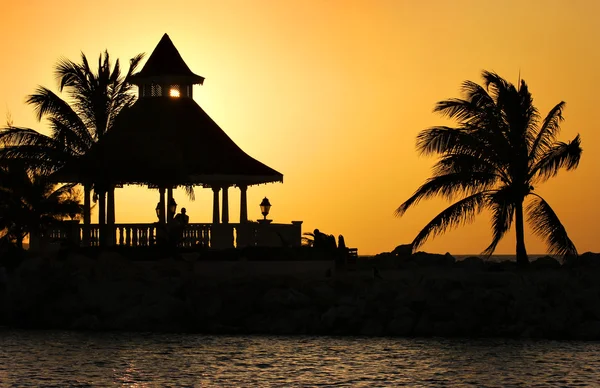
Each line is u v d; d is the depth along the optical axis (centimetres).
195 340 5353
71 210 6812
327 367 4662
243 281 5850
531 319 5497
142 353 4981
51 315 5891
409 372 4559
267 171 6612
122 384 4362
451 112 6128
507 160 6059
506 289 5666
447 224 6075
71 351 5038
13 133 6312
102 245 6362
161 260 6091
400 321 5534
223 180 6488
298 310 5672
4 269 6131
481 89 6112
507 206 6072
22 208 6662
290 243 6425
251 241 6400
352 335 5500
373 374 4528
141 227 6384
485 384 4356
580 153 6091
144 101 6862
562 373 4534
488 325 5512
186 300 5781
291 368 4644
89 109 6406
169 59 6919
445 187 6034
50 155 6281
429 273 6075
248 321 5678
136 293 5891
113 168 6197
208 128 6781
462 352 4984
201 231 6369
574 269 6206
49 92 6338
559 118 6203
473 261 6291
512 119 6084
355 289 5759
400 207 6125
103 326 5750
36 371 4584
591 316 5553
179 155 6259
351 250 6406
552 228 6031
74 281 6000
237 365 4700
